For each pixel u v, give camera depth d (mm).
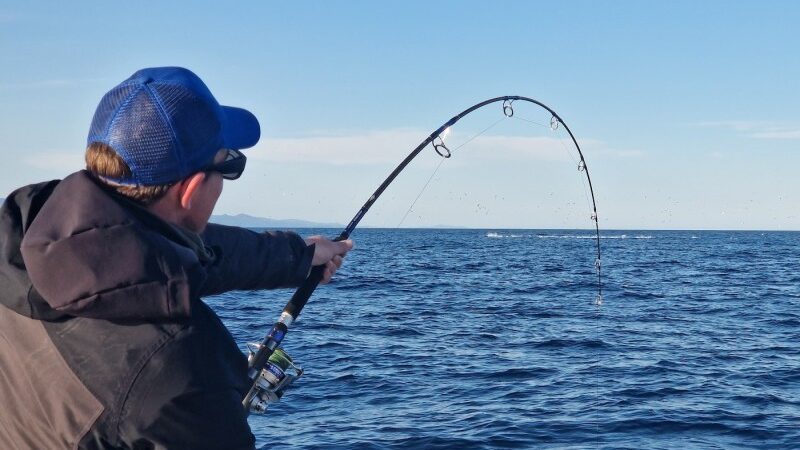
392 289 25672
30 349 1429
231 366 1479
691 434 7695
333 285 27109
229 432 1438
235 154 1670
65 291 1310
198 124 1504
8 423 1442
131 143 1451
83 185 1389
